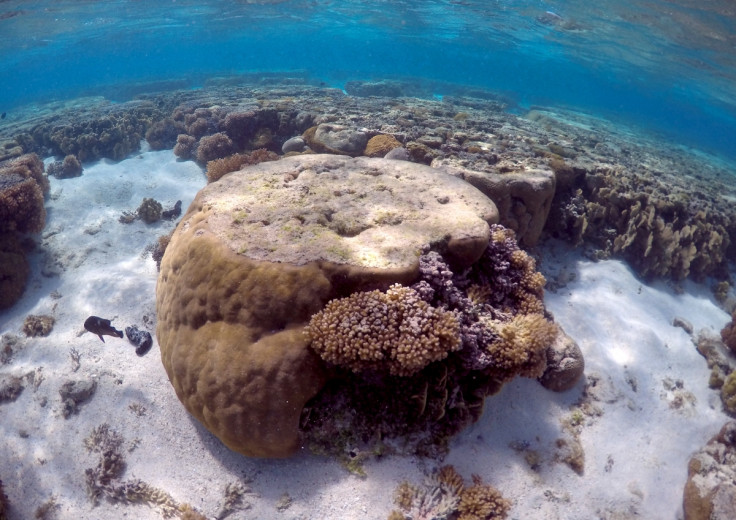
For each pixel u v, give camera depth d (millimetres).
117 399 1386
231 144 2967
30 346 1650
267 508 1098
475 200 1452
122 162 3260
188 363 1147
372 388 1104
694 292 2166
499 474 1161
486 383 1188
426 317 1014
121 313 1735
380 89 7141
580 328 1689
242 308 1096
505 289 1336
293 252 1129
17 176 2244
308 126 2883
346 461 1113
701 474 1311
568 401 1396
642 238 2096
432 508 1062
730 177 4289
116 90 8297
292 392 1038
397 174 1637
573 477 1216
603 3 4727
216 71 11359
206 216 1333
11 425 1395
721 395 1579
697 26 4625
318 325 1029
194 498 1141
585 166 2232
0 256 1906
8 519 1215
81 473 1257
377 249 1156
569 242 2096
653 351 1671
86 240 2246
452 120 3059
